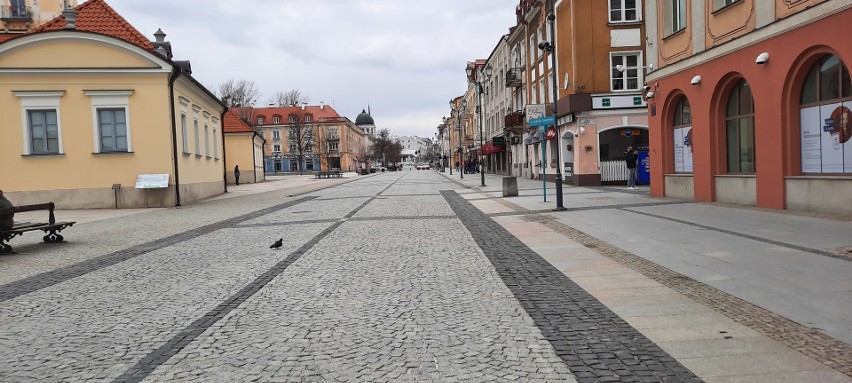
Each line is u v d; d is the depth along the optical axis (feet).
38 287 25.25
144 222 54.95
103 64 73.87
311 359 14.33
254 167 171.32
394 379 12.85
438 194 84.69
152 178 74.18
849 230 30.07
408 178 182.91
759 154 42.96
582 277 23.06
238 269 27.58
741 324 15.93
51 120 73.97
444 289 21.80
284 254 31.58
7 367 14.49
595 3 87.92
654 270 23.70
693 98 52.29
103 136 75.00
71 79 73.51
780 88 40.19
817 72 37.99
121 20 81.00
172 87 76.07
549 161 108.58
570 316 17.48
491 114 194.08
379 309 19.08
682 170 57.36
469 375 12.96
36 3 152.56
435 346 15.08
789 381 11.94
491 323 17.06
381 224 44.93
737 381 12.06
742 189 45.93
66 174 73.97
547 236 35.22
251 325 17.60
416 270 25.76
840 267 21.99
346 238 37.37
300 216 55.16
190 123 86.17
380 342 15.55
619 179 88.38
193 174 86.74
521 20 127.54
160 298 21.94
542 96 114.21
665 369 12.88
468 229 40.11
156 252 34.58
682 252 27.25
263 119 385.09
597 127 88.22
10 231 35.96
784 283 20.13
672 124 58.80
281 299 20.98
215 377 13.25
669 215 42.14
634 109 87.86
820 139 37.99
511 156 156.46
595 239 32.96
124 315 19.52
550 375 12.78
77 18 79.77
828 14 35.04
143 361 14.58
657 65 59.36
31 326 18.56
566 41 92.73
